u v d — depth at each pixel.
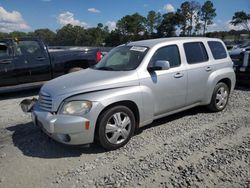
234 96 7.75
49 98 4.19
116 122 4.24
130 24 62.94
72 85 4.22
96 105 3.98
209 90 5.76
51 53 8.32
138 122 4.62
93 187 3.34
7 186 3.41
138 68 4.63
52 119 3.99
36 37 8.14
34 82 8.13
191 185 3.32
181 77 5.12
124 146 4.42
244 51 9.06
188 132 4.96
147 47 4.97
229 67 6.21
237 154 4.06
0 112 6.51
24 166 3.88
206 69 5.64
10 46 7.70
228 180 3.41
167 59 5.04
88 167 3.81
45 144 4.59
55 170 3.76
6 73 7.64
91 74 4.71
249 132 4.91
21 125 5.56
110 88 4.25
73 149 4.37
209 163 3.81
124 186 3.34
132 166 3.79
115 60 5.19
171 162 3.86
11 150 4.40
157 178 3.48
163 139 4.67
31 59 7.97
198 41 5.71
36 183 3.46
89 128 3.96
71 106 4.00
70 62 8.65
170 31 68.81
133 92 4.38
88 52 8.90
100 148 4.38
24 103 4.82
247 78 8.84
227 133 4.88
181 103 5.28
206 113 6.06
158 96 4.79
